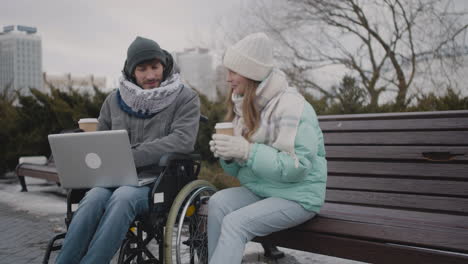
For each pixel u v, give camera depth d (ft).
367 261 7.16
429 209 9.24
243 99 8.02
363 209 8.19
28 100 27.53
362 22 40.42
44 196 21.13
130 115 9.84
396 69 38.99
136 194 8.05
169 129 9.70
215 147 7.55
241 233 7.18
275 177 7.43
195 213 9.07
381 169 10.12
